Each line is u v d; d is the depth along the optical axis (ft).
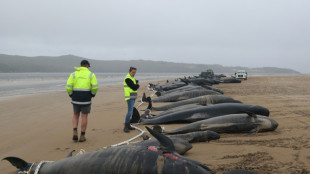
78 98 28.43
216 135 27.32
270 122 29.55
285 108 45.50
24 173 19.80
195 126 30.91
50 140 29.89
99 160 16.57
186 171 14.38
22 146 27.94
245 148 23.86
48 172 18.21
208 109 36.04
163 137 16.02
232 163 20.13
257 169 18.67
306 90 83.15
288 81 143.13
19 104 59.47
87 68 29.63
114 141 28.66
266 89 89.35
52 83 156.76
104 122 39.09
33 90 100.53
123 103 59.67
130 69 33.01
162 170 14.71
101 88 108.27
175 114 36.78
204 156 22.24
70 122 39.40
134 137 29.09
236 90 87.10
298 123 33.24
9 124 38.73
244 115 30.76
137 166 15.35
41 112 48.70
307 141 24.91
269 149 23.16
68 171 17.19
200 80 107.55
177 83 100.42
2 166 22.29
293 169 18.33
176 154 16.03
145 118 39.37
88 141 29.07
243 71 168.76
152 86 105.60
